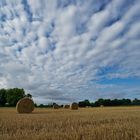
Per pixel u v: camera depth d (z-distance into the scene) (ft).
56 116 25.95
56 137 11.72
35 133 13.37
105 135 12.21
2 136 12.57
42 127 16.47
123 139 11.54
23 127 16.74
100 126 15.92
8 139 11.75
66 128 15.35
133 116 24.44
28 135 12.60
